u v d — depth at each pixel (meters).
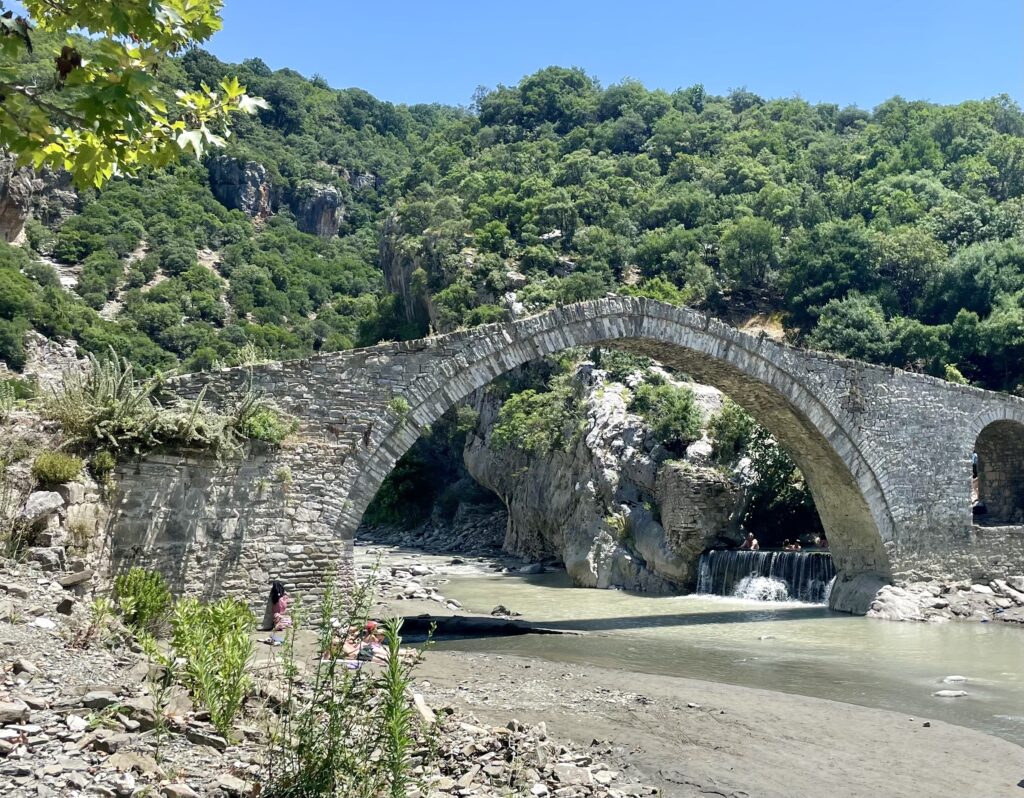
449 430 72.31
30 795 5.80
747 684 16.30
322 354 20.20
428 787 7.29
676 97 127.88
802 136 106.00
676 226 82.62
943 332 51.00
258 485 18.88
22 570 12.57
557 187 97.31
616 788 9.09
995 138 85.50
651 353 26.42
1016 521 33.38
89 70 7.07
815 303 63.34
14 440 15.24
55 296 83.31
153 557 17.03
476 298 79.31
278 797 6.39
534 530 51.09
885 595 26.44
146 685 8.55
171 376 18.89
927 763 11.15
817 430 26.86
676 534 33.25
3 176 96.12
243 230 134.38
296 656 11.72
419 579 40.22
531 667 17.06
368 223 160.12
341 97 189.12
